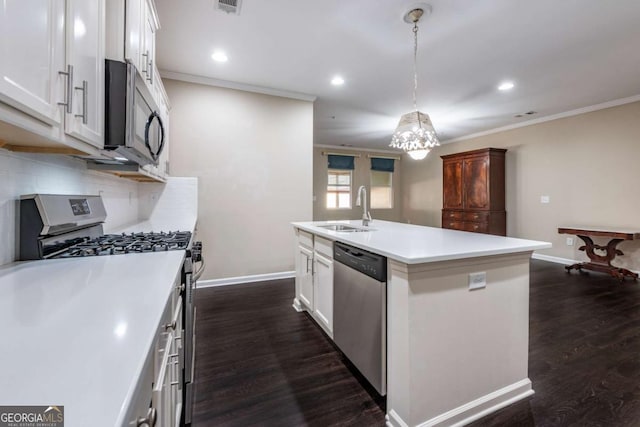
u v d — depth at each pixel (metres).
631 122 4.09
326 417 1.53
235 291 3.45
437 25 2.44
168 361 0.96
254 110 3.75
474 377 1.54
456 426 1.47
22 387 0.45
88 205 1.73
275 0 2.14
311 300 2.56
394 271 1.47
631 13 2.28
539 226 5.18
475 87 3.76
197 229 3.47
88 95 1.15
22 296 0.85
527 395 1.67
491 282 1.58
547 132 5.04
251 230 3.79
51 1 0.91
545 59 3.01
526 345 1.70
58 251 1.42
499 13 2.28
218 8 2.23
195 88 3.47
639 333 2.40
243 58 3.00
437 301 1.43
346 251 1.90
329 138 6.79
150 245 1.58
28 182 1.33
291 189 3.97
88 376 0.48
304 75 3.39
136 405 0.53
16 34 0.76
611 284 3.71
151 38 1.95
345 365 1.98
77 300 0.82
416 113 2.65
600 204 4.41
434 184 7.46
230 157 3.65
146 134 1.60
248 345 2.24
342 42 2.70
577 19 2.36
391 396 1.49
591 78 3.48
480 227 5.64
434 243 1.71
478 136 6.26
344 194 7.91
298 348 2.20
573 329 2.48
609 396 1.67
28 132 0.93
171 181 3.25
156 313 0.74
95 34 1.22
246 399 1.66
